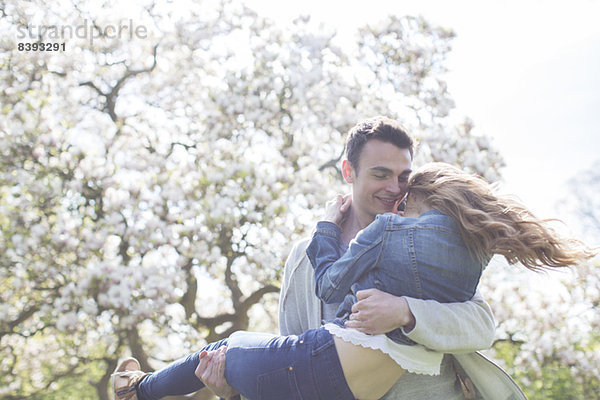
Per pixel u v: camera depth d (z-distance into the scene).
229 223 6.51
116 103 7.43
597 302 6.91
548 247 1.93
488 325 2.05
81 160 6.66
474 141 7.50
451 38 7.71
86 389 10.88
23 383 8.38
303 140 7.42
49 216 6.68
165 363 7.36
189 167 7.02
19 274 6.52
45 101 6.98
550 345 6.97
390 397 2.03
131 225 6.64
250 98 7.14
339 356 1.93
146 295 6.23
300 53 7.52
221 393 2.17
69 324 6.23
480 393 2.19
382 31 7.66
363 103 7.68
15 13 6.99
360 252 1.99
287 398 1.97
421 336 1.90
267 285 6.91
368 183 2.19
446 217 2.01
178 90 7.49
